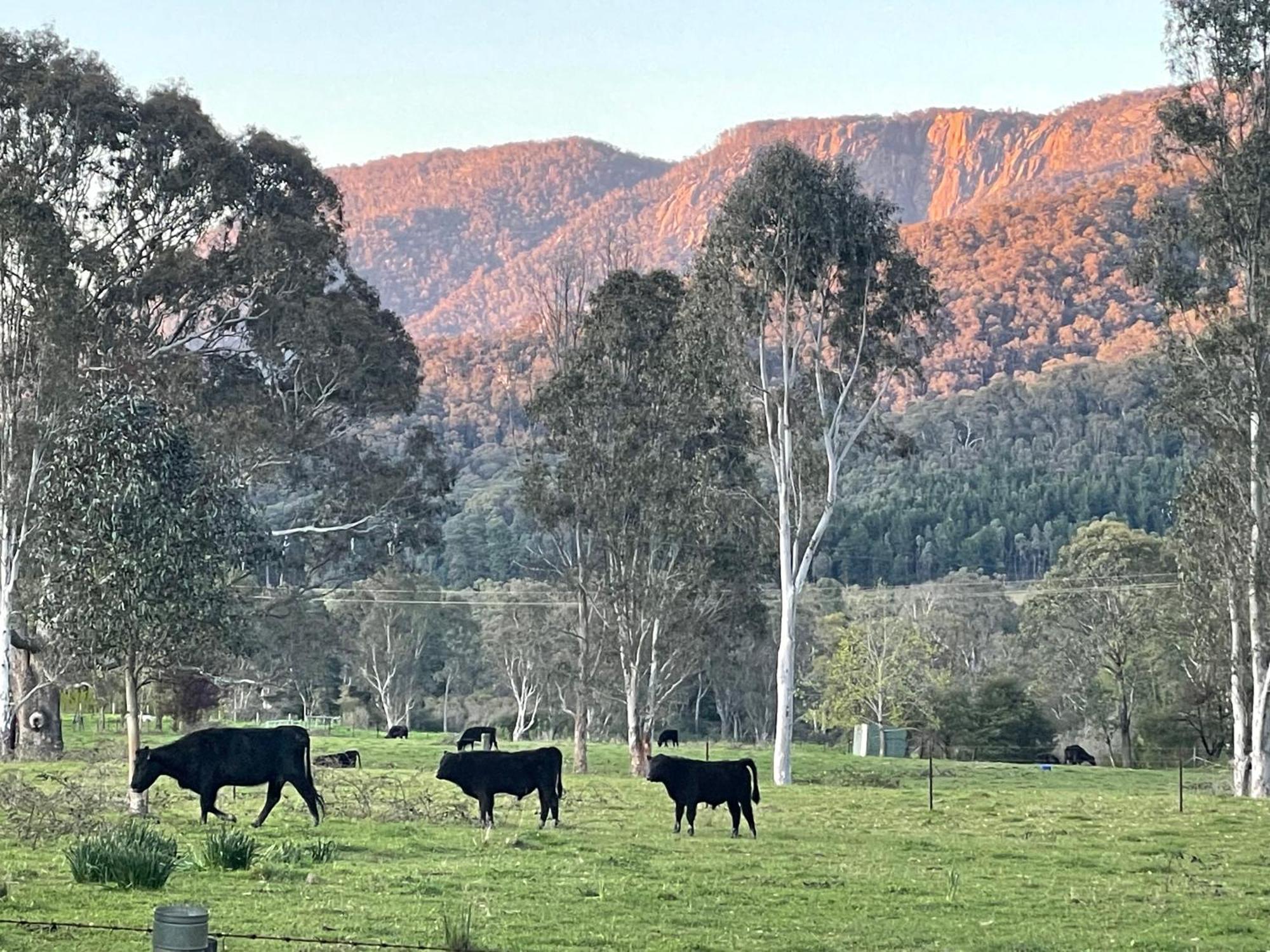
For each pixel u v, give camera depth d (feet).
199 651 115.96
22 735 189.26
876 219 200.13
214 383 224.33
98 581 107.76
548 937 59.93
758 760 231.09
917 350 206.90
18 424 185.78
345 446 247.09
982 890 77.66
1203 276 185.98
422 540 254.47
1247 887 81.97
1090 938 64.54
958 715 313.12
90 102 206.28
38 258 184.14
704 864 83.82
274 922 60.08
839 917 67.97
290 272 228.02
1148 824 118.21
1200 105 186.39
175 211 220.64
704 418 213.66
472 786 96.84
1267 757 171.32
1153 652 317.63
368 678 372.99
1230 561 177.27
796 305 209.67
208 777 95.09
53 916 58.70
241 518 131.64
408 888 70.18
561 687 329.52
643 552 211.00
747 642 316.19
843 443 209.56
